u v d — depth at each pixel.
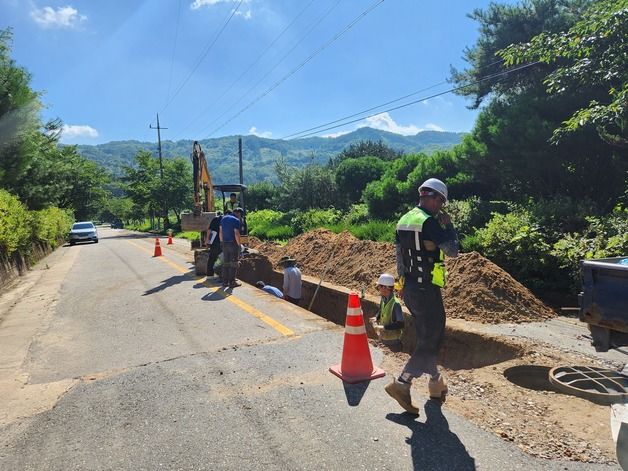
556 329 5.94
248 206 43.78
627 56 7.59
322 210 28.19
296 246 14.90
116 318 7.25
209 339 5.86
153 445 3.31
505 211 12.41
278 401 3.95
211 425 3.57
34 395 4.28
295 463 3.02
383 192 20.16
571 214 9.41
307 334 5.93
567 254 7.58
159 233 44.97
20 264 14.38
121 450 3.26
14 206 14.39
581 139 11.25
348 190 30.58
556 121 12.37
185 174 46.19
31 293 10.30
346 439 3.29
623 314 2.65
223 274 9.72
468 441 3.23
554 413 3.68
